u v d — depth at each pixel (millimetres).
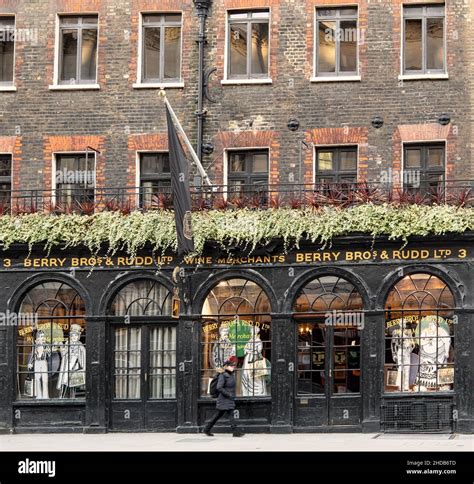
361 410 25672
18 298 26906
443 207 25219
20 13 28469
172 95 27844
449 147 26672
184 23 27969
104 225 26516
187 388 26266
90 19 28469
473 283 25219
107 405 26609
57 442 24375
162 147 27703
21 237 26672
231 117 27547
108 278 26750
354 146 27203
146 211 26672
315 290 26016
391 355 25609
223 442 23828
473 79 26750
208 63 27812
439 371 25375
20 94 28219
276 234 25750
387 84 27047
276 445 22953
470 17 26922
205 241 26047
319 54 27609
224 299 26375
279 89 27438
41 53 28297
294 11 27594
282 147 27297
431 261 25406
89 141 27938
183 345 26344
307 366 25969
